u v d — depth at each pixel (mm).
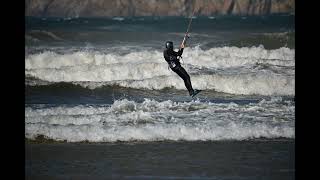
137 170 45688
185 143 53281
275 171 45469
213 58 98312
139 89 84688
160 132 54969
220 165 46812
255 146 52250
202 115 60906
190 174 44656
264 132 55438
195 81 84625
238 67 94562
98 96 79375
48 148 51938
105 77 93000
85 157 49250
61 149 51719
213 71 90750
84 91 82125
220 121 58312
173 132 55031
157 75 93125
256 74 85250
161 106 64688
